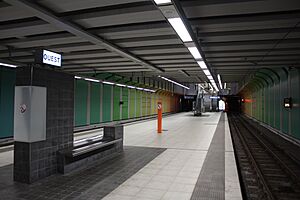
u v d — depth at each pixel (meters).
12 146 8.78
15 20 6.14
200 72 15.93
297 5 4.77
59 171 5.48
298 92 10.63
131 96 23.77
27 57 10.72
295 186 5.91
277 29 6.39
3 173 5.48
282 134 13.55
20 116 4.90
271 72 14.79
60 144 5.64
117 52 8.65
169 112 40.09
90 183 4.92
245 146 10.97
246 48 8.30
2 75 10.31
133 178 5.28
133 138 11.38
